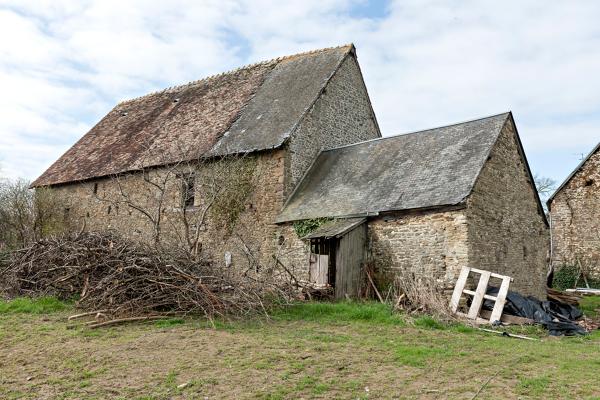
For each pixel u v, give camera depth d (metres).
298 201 15.66
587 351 7.89
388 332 8.80
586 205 22.20
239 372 6.14
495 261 13.11
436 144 14.98
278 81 19.81
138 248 10.62
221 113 19.66
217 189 15.54
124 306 9.21
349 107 19.34
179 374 6.07
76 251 10.98
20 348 7.30
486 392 5.53
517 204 14.77
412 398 5.34
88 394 5.42
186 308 9.63
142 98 25.45
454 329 9.43
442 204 12.26
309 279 14.19
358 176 15.39
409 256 12.84
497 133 13.93
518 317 10.49
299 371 6.24
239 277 10.75
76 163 22.77
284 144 15.94
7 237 20.39
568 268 22.11
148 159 19.16
